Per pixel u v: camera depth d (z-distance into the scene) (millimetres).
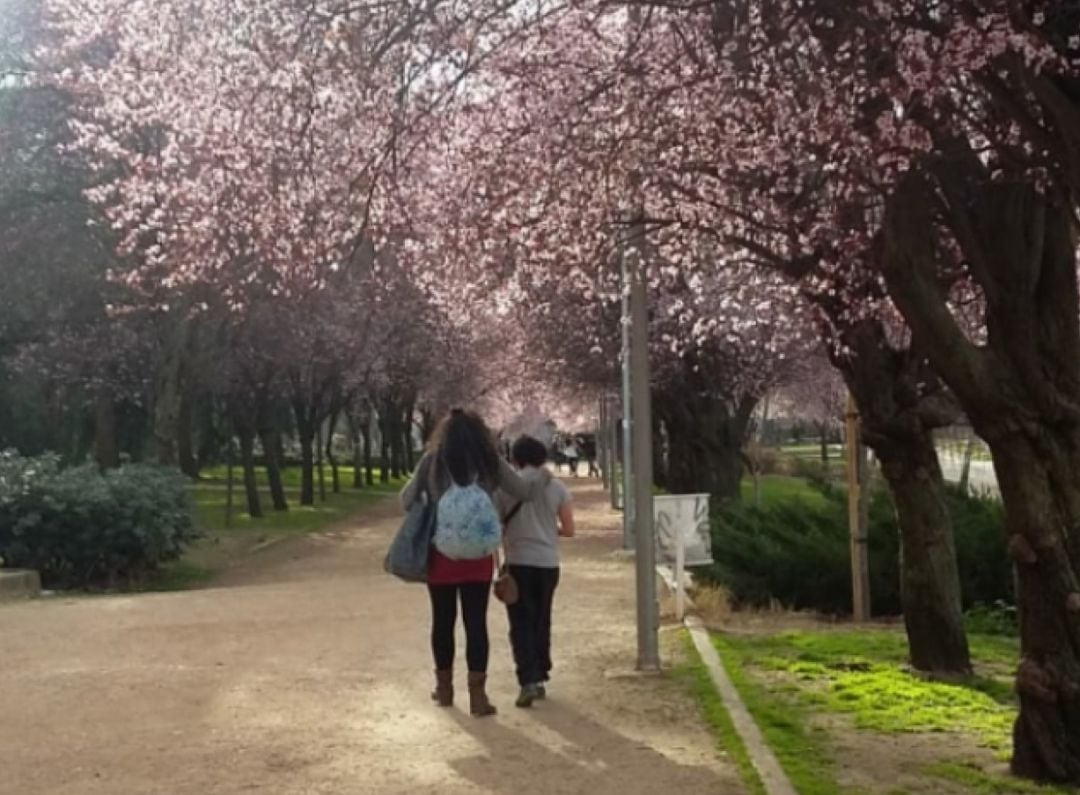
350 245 8977
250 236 9055
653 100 7652
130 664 10664
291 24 7207
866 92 6656
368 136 7945
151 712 8727
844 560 15195
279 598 15273
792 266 9492
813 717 8508
